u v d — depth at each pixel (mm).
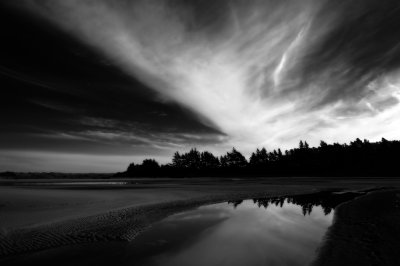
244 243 9891
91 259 8094
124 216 14688
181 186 44375
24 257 8117
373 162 90625
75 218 13633
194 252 8828
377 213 14938
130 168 153750
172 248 9281
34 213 14961
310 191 32719
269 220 14602
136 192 30922
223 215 16203
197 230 12094
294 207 19594
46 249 8859
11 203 18969
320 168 96875
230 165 127438
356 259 7469
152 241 10164
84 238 10172
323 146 117125
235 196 27109
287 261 7840
